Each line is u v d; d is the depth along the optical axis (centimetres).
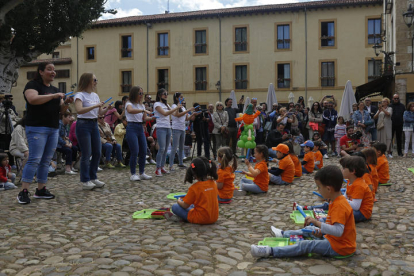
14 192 675
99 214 509
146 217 489
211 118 1236
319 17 2986
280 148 748
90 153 686
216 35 3177
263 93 3100
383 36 2594
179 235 410
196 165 453
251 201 598
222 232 424
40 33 1662
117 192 673
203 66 3206
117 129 1095
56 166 973
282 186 732
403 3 1708
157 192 675
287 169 744
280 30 3072
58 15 1642
